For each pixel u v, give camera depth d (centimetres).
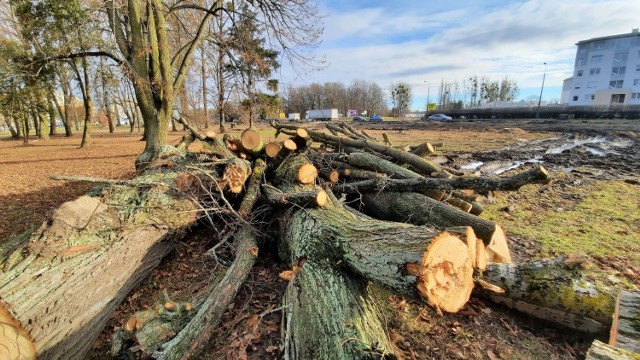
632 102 4578
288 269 351
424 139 1673
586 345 260
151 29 765
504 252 329
